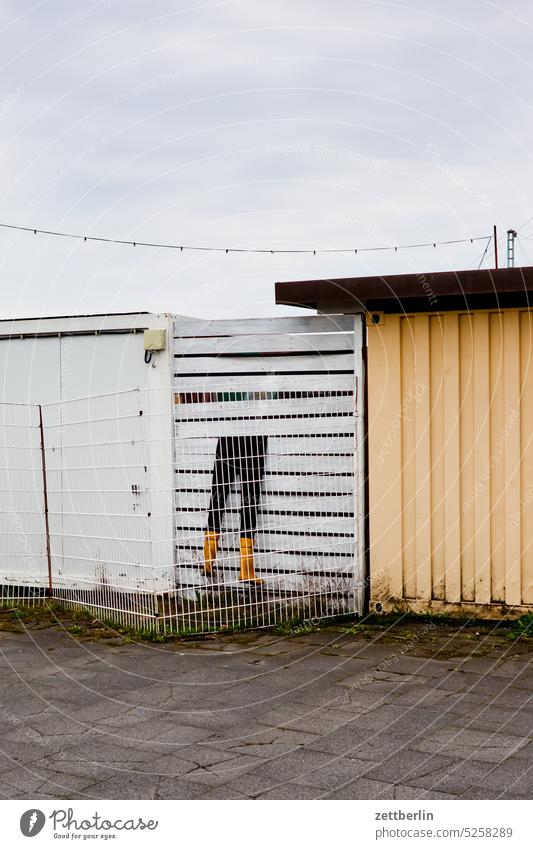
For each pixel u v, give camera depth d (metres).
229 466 8.98
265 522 8.89
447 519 8.38
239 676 6.89
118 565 9.35
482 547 8.29
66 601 9.53
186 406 9.41
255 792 4.73
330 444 8.73
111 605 9.07
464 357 8.32
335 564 8.66
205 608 8.70
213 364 9.30
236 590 8.77
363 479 8.64
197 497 9.31
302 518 8.78
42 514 10.05
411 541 8.49
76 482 9.93
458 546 8.34
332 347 8.77
